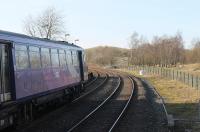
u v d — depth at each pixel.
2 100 15.68
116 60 161.00
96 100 30.95
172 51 117.62
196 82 38.00
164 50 117.56
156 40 122.81
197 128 18.67
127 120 21.25
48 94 22.44
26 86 18.34
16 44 17.42
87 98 32.16
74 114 23.52
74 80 28.62
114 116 22.67
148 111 24.61
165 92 37.19
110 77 61.47
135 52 131.50
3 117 15.95
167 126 19.25
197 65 90.62
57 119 21.55
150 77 61.81
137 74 74.56
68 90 27.80
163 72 62.03
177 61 119.44
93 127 19.28
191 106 26.52
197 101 28.58
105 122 20.66
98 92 37.47
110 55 173.50
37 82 20.02
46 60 21.80
